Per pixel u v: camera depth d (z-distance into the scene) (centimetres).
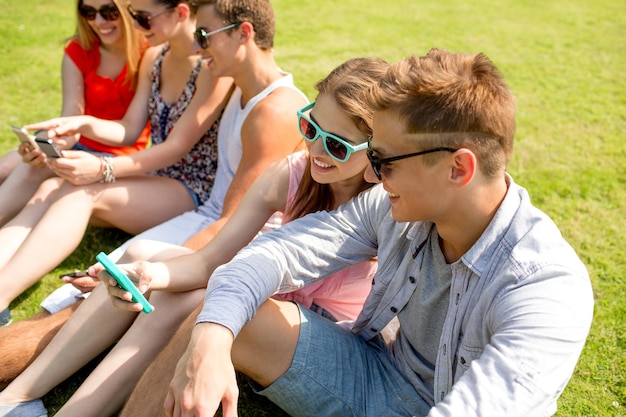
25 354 253
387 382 217
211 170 357
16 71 616
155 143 374
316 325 214
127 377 229
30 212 325
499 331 162
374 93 167
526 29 837
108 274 211
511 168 467
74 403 224
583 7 948
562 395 266
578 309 159
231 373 180
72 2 848
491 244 173
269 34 308
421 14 889
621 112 582
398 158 166
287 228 218
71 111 384
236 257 206
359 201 221
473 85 161
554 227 173
